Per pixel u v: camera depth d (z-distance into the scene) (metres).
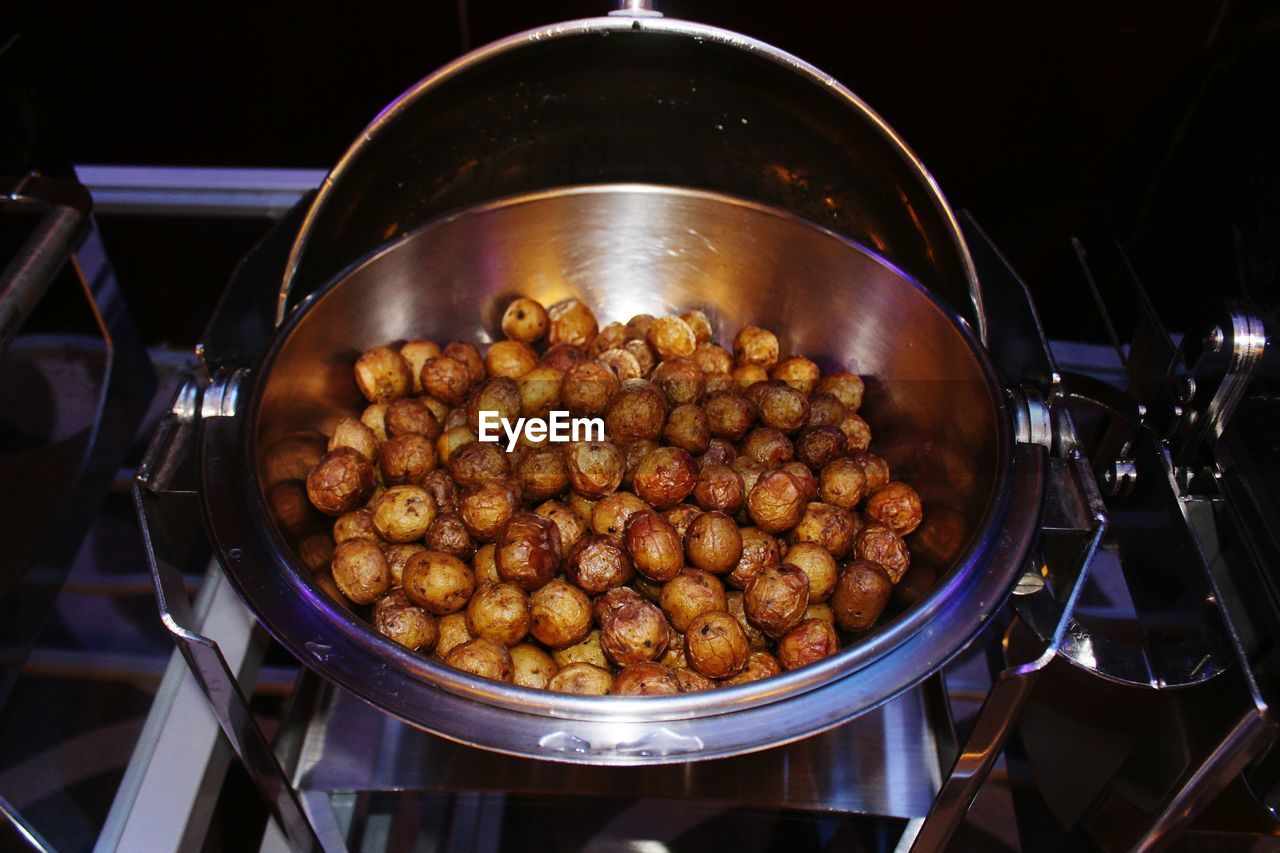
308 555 0.68
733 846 0.74
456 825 0.75
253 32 1.00
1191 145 0.73
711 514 0.67
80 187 0.81
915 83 1.01
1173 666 0.62
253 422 0.62
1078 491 0.61
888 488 0.71
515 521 0.66
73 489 0.90
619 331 0.82
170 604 0.57
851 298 0.76
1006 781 0.79
